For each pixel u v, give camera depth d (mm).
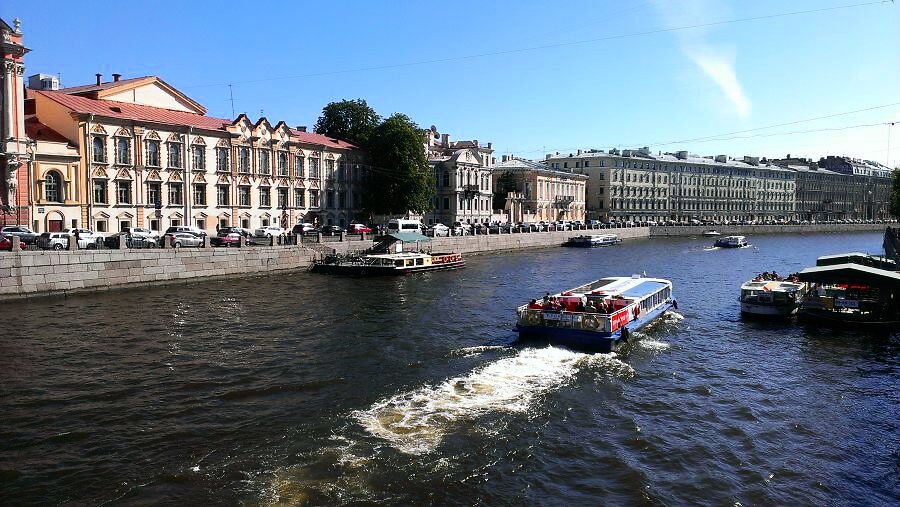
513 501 12562
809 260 70438
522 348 24016
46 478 13258
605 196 138375
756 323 30484
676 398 18906
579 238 90125
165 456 14359
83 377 20016
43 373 20344
